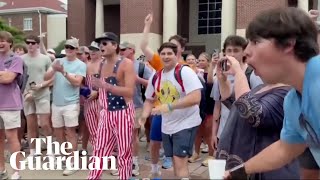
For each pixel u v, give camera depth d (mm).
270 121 2240
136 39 23516
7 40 5285
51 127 7383
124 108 4387
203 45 27922
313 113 1777
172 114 4336
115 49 4492
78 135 7770
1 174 5512
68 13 28406
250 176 2150
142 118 4773
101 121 4477
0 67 5238
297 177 2203
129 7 23766
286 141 1975
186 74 4285
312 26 1708
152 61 5793
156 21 23734
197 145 7105
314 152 1977
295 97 1888
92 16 28703
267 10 1791
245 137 2309
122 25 23906
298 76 1738
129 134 4402
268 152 2014
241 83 2598
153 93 4758
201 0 27922
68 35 28484
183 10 28391
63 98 6543
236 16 22391
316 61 1706
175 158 4371
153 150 5578
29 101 7078
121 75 4422
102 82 4367
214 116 5012
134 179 5125
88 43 28391
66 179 5293
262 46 1710
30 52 7164
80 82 6445
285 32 1656
